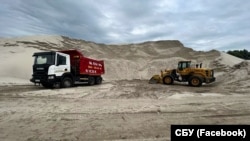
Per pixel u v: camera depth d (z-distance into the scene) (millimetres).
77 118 7207
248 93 13547
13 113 7883
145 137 5453
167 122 6742
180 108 8750
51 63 15711
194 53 59375
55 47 51594
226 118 7203
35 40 52812
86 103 9977
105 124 6520
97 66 21641
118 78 40938
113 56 54250
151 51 64625
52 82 15594
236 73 21828
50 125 6422
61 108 8789
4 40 50812
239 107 8914
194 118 7207
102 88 16859
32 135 5574
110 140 5254
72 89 15797
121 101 10562
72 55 18500
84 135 5586
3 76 25859
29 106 9203
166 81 21469
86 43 63000
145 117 7344
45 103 9945
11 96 12203
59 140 5230
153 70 45750
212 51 55688
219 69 42406
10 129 6055
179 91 14852
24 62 30656
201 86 19422
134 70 45250
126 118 7211
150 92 14258
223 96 12070
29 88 17172
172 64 47344
